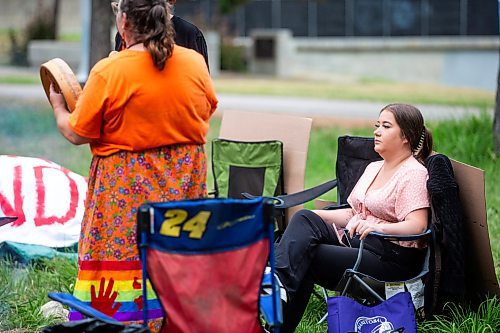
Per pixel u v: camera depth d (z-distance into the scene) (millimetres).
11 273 8445
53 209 9188
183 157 6004
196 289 5289
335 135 17781
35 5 45031
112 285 5977
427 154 7250
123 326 5281
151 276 5316
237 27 44625
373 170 7383
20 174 9281
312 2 43875
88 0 20062
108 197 5953
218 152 8984
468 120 15641
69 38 41250
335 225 7402
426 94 28531
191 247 5285
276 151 8727
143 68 5812
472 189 7055
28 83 27234
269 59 37250
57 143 16984
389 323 6438
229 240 5344
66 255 8984
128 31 5852
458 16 43156
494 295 7309
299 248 6676
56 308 7605
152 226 5234
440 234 6867
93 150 6047
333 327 6367
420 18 43562
